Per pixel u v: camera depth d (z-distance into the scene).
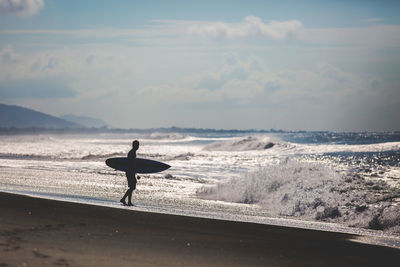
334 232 21.31
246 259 13.80
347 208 30.59
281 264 13.48
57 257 12.30
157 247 14.57
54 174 51.59
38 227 16.55
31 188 35.53
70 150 137.88
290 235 19.00
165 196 36.56
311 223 26.53
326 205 31.45
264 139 155.62
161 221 20.00
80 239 14.90
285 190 35.75
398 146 128.25
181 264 12.57
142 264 12.27
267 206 33.53
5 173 51.06
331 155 107.31
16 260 11.66
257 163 86.12
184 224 19.66
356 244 18.00
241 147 148.75
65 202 24.12
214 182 49.47
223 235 17.69
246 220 24.28
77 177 49.06
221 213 27.64
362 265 14.12
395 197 36.28
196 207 30.34
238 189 37.88
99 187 39.66
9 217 18.28
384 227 27.02
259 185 37.62
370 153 108.38
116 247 14.09
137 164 33.38
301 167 40.94
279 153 124.38
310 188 36.06
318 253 15.55
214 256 13.87
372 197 35.78
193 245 15.33
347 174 47.38
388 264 14.48
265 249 15.58
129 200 27.45
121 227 17.78
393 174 59.34
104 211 21.78
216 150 150.38
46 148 154.00
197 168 71.75
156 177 52.88
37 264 11.45
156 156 104.06
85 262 12.01
